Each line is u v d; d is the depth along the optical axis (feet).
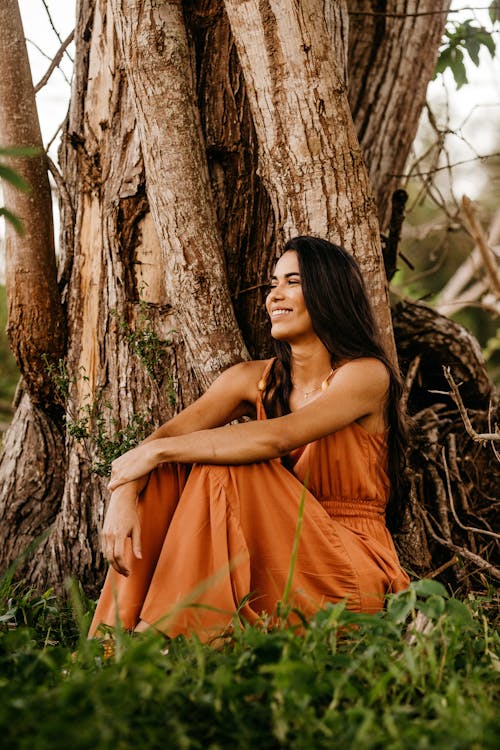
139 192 11.16
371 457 9.20
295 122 9.86
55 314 11.96
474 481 12.29
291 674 5.36
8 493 12.80
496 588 10.88
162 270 11.30
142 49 10.41
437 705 5.20
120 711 4.84
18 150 6.32
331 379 9.31
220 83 11.22
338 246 9.64
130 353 11.34
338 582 8.17
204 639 7.36
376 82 13.98
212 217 10.64
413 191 32.99
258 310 11.35
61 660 6.46
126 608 8.14
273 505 8.22
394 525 10.00
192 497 8.10
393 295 17.44
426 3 14.01
